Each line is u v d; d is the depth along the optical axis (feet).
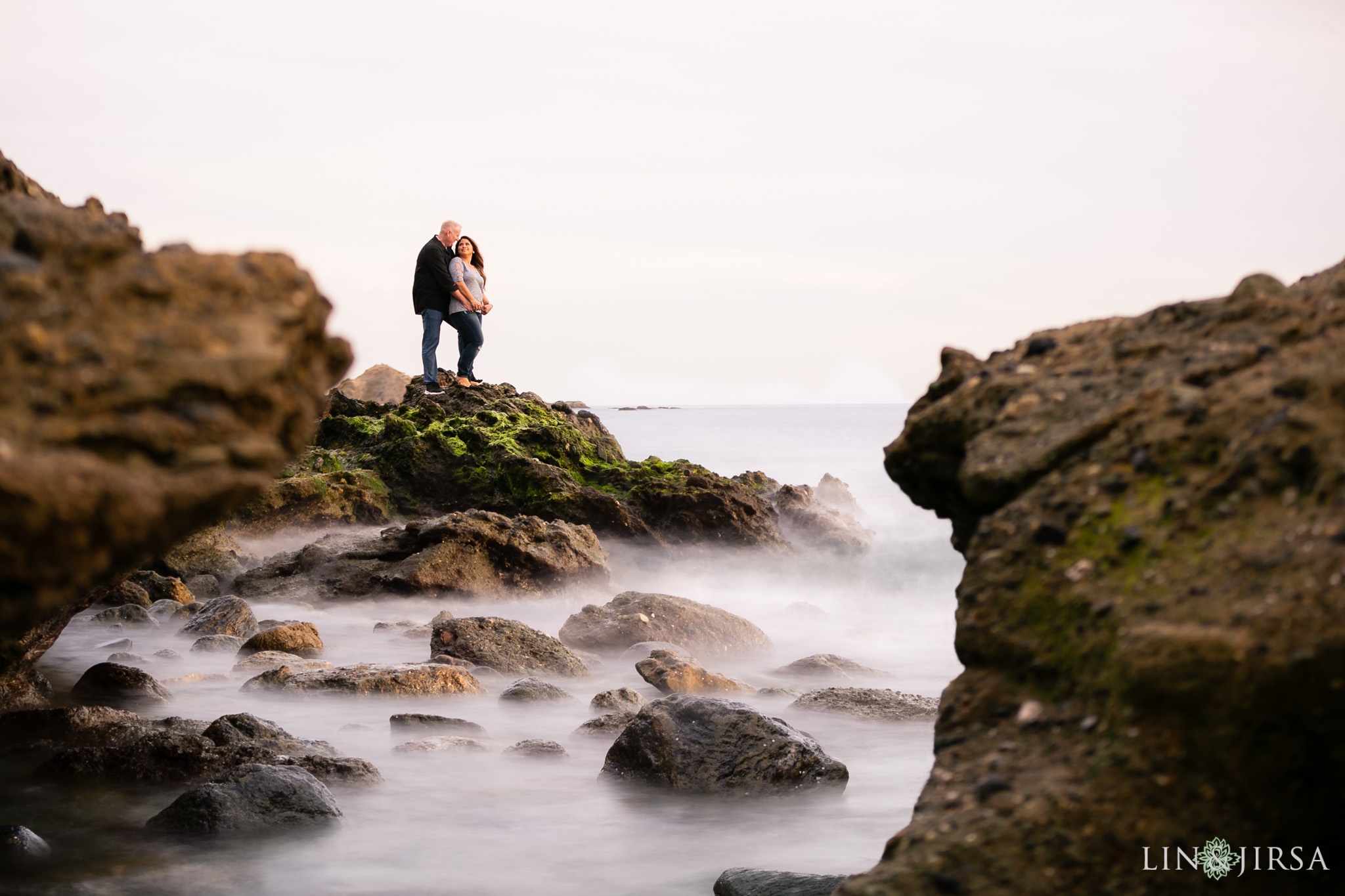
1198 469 9.65
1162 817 8.65
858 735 24.36
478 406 68.18
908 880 8.84
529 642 31.71
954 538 13.14
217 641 34.01
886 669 35.27
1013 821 8.95
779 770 19.72
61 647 34.40
